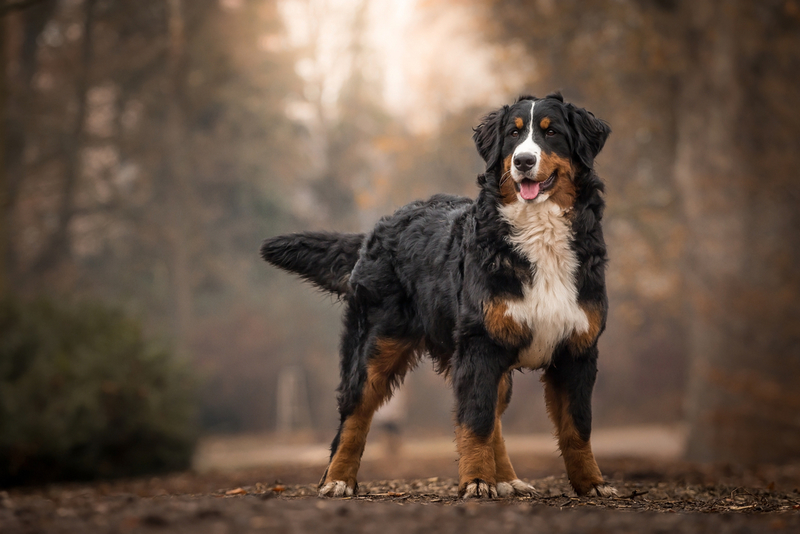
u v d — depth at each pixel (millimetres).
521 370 5527
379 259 5504
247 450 23062
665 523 3471
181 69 33094
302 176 42312
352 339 5516
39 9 30359
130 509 3709
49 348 12328
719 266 16047
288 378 34250
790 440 14508
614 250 22484
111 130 33562
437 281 5207
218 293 37500
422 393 34281
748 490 5652
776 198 15633
